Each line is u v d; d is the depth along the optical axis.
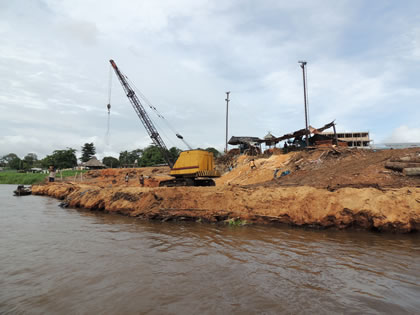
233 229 13.16
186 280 6.54
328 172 20.56
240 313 4.89
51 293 5.89
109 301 5.46
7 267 7.62
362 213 11.72
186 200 17.08
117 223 15.54
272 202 14.42
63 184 42.31
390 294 5.66
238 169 34.03
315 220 12.55
